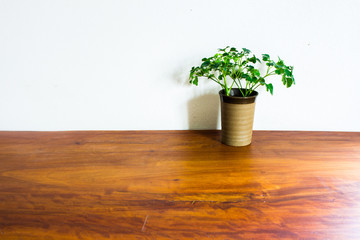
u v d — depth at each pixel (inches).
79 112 63.2
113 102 62.2
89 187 40.4
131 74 59.6
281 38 55.2
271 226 31.8
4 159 49.5
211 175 43.3
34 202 36.8
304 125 62.0
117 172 44.7
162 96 61.3
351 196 37.4
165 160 48.6
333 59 56.0
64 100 62.2
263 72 57.8
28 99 62.2
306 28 54.2
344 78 57.3
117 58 58.4
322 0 51.9
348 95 58.6
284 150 51.9
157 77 59.7
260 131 62.5
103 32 56.4
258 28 54.8
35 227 32.0
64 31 56.6
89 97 61.8
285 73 45.8
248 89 55.1
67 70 59.6
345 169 44.6
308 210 34.6
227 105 50.4
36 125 64.3
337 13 52.6
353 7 51.9
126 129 64.3
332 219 32.9
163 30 55.9
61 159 49.4
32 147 54.9
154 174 43.9
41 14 55.3
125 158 49.7
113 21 55.5
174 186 40.4
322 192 38.4
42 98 62.1
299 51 55.9
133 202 36.7
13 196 38.2
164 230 31.4
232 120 51.4
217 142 56.4
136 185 40.8
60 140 58.7
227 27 55.1
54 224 32.5
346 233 30.6
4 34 56.9
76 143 56.9
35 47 57.8
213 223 32.5
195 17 54.6
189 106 61.9
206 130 63.7
